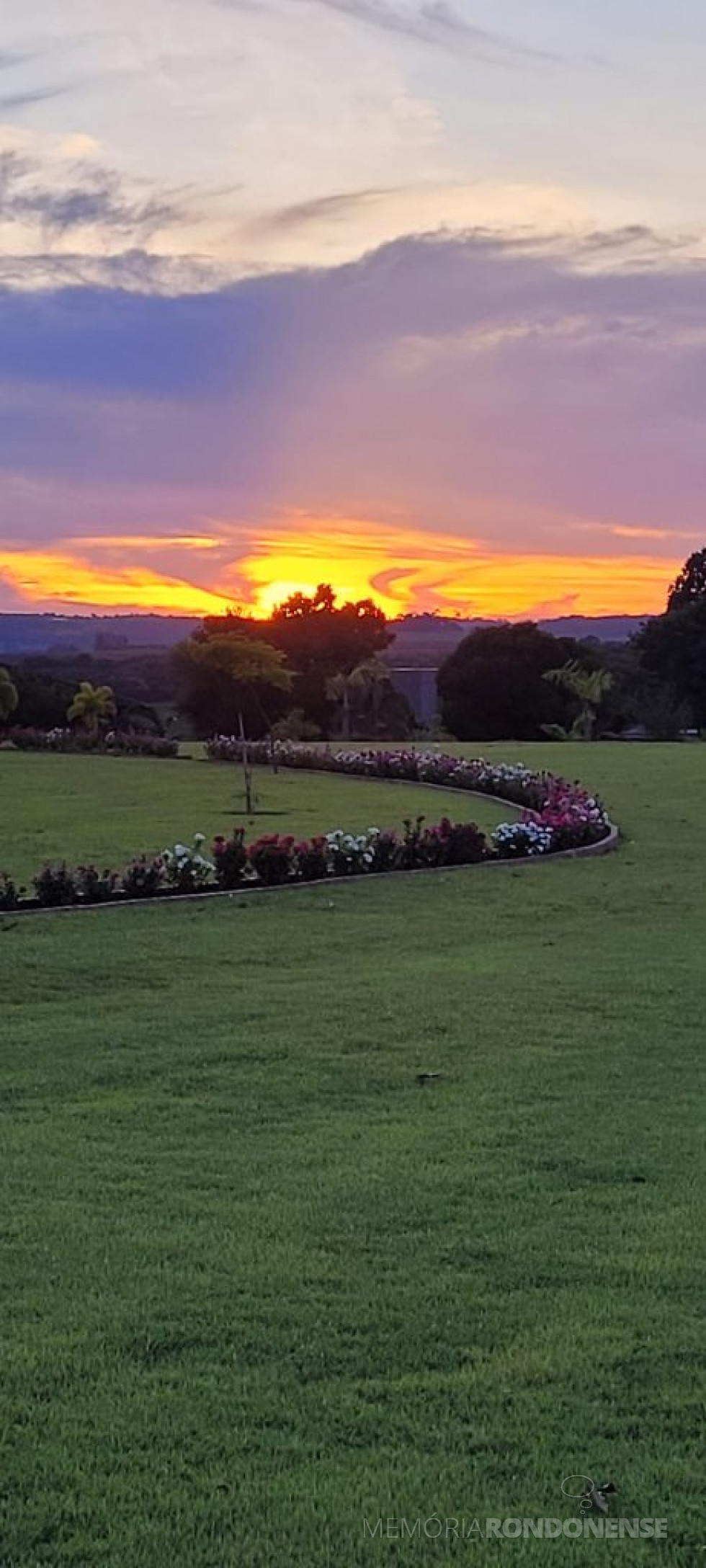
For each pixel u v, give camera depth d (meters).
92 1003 8.18
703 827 18.36
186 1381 3.49
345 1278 4.12
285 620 55.84
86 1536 2.86
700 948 9.98
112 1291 4.03
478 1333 3.76
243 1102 6.10
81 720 39.59
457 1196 4.85
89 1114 5.91
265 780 25.72
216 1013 7.85
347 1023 7.60
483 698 52.38
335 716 54.56
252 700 45.22
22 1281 4.11
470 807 20.72
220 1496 3.00
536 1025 7.53
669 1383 3.48
